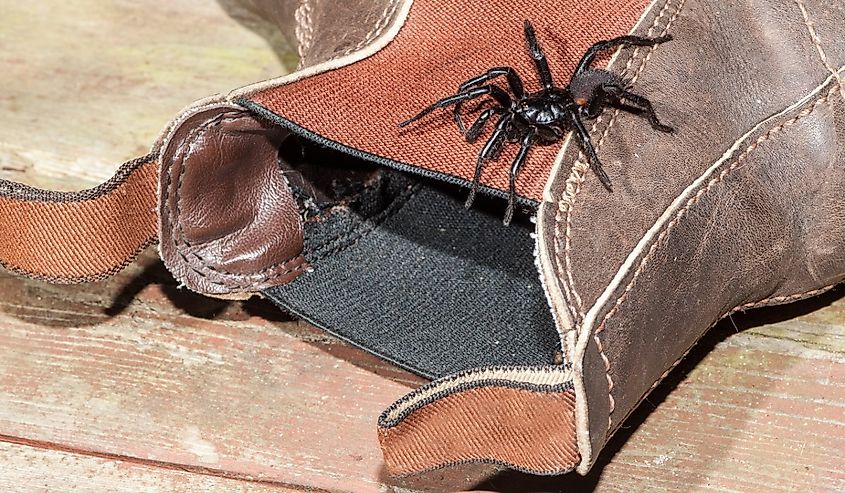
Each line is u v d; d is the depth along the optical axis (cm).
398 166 49
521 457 47
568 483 53
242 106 49
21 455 54
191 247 52
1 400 56
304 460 54
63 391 56
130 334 58
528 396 46
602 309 47
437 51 51
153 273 60
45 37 70
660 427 55
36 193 49
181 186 51
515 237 57
